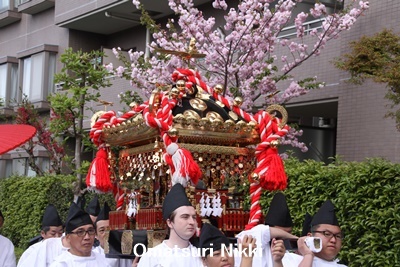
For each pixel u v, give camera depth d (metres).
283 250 4.83
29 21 21.97
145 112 5.18
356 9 11.16
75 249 5.90
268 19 11.30
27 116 13.95
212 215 5.43
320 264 4.98
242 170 5.54
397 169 7.29
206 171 5.45
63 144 13.83
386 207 7.30
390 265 7.18
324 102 12.36
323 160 14.44
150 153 5.52
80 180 12.30
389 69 8.20
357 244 7.60
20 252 14.38
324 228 4.95
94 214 7.76
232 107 5.54
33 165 15.57
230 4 14.67
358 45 8.69
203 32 11.57
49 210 7.32
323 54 12.31
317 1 11.45
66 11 19.00
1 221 6.68
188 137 5.27
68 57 12.00
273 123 5.40
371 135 11.20
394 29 11.05
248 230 5.15
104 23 18.75
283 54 13.02
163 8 16.39
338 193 7.81
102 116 6.03
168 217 4.88
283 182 5.27
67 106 11.66
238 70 11.33
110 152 6.20
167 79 11.43
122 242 5.61
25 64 21.48
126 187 6.01
